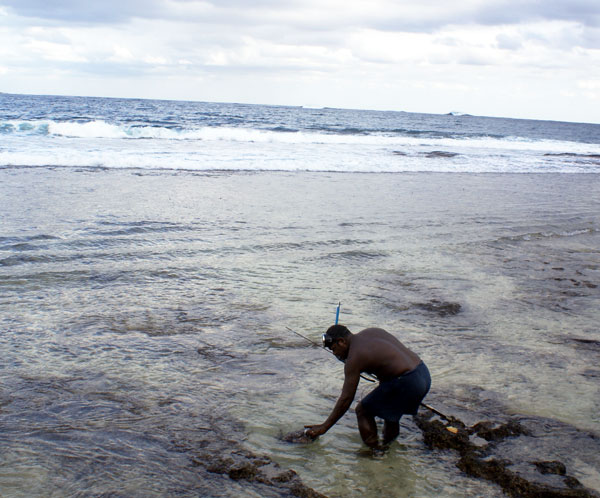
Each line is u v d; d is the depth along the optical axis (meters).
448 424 4.38
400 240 10.98
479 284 8.45
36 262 8.23
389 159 26.52
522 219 13.93
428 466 3.91
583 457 4.01
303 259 9.32
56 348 5.51
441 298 7.68
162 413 4.40
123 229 10.46
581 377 5.40
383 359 3.97
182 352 5.60
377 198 15.76
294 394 4.88
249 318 6.63
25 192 13.28
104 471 3.60
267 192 15.64
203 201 13.70
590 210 15.96
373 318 6.80
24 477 3.48
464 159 29.39
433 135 50.78
